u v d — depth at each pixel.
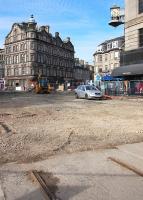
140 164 6.70
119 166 6.56
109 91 37.78
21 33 94.25
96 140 9.18
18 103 24.31
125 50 35.12
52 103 24.25
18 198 4.91
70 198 4.92
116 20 38.38
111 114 15.95
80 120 13.54
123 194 5.06
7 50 99.94
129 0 34.38
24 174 6.05
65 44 108.38
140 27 32.69
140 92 32.66
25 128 11.21
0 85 81.12
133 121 13.22
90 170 6.31
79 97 32.03
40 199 4.87
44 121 13.13
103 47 85.50
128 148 8.16
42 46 95.25
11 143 8.65
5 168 6.42
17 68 96.12
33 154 7.52
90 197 4.96
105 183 5.57
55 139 9.26
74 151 7.86
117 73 35.25
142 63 31.84
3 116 14.85
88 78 134.50
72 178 5.84
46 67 97.00
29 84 89.94
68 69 109.94
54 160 7.03
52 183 5.58
